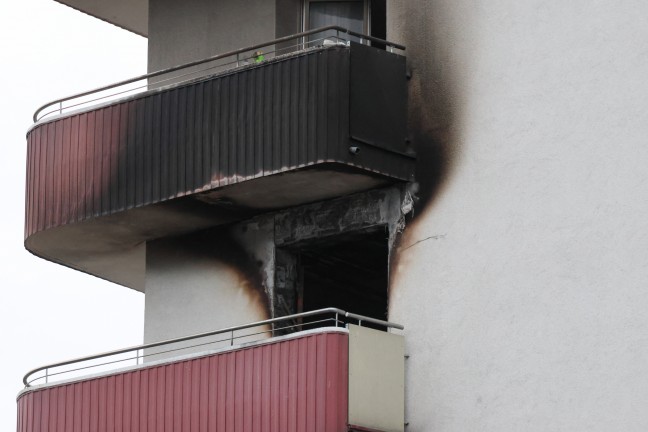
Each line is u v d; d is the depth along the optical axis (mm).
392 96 33781
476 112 33031
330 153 32812
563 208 31438
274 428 32031
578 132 31516
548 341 31141
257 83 33938
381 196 34094
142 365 34125
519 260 31812
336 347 31766
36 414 35344
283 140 33375
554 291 31250
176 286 36625
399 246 33625
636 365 30000
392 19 34625
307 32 34000
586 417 30406
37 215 36469
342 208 34625
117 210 35250
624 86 31062
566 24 32094
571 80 31797
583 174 31297
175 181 34562
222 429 32688
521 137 32281
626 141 30844
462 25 33594
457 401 32031
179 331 36312
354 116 33156
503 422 31391
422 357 32688
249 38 36719
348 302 39000
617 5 31422
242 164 33781
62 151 36312
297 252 35812
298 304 35594
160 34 37844
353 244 35531
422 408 32406
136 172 35125
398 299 33375
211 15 37312
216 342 34219
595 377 30453
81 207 35781
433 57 33875
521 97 32438
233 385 32781
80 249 37781
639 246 30312
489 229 32375
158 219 35844
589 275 30859
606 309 30547
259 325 35281
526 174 32062
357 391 31812
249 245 35844
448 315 32562
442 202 33156
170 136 34844
